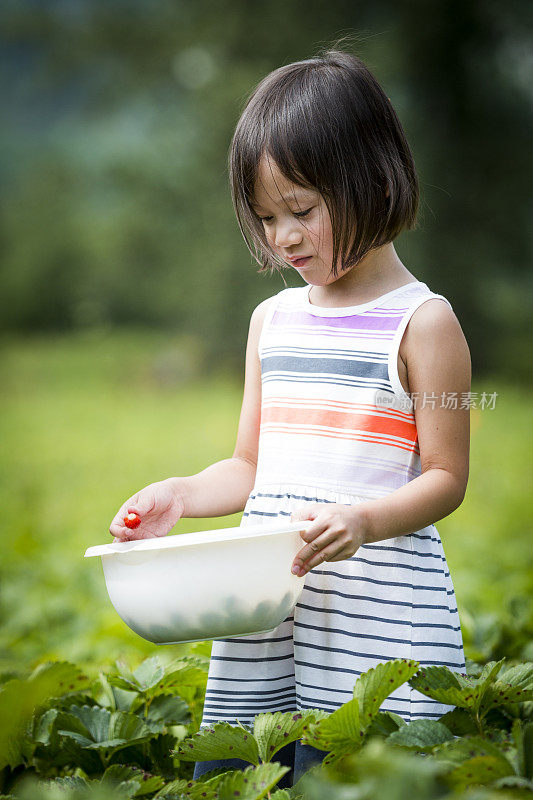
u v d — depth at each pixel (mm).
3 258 42219
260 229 2377
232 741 1923
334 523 2002
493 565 6152
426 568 2219
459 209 23812
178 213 26500
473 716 2033
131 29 27000
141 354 31453
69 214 41188
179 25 26375
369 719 1894
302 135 2195
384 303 2316
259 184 2256
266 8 24031
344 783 1773
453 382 2225
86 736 2248
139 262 28297
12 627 4723
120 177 27516
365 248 2262
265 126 2236
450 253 23594
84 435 16781
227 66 24703
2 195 44594
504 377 24125
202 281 25531
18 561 6660
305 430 2299
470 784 1697
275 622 2082
